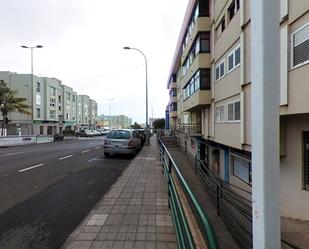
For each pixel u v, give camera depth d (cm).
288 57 968
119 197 913
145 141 3941
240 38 1484
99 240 567
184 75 3844
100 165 1750
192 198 322
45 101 7756
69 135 8031
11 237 612
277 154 233
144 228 630
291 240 834
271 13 234
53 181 1230
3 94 4759
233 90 1659
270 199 231
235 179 1850
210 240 222
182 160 2911
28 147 3588
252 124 245
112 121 16562
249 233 824
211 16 2339
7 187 1107
